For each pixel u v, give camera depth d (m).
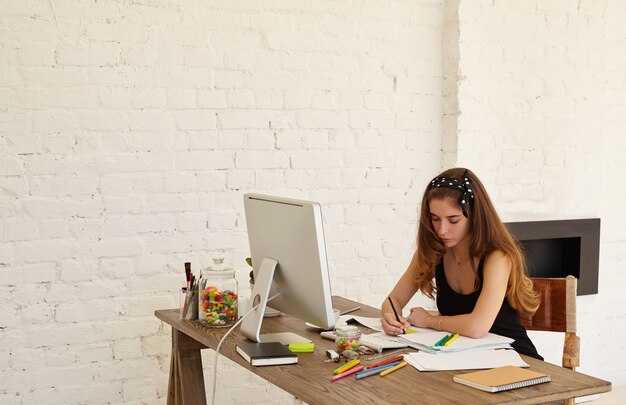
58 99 3.16
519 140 4.04
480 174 3.96
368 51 3.75
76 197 3.22
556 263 4.27
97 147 3.24
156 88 3.32
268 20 3.52
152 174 3.34
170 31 3.33
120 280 3.32
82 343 3.27
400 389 1.93
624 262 4.45
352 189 3.76
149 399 3.40
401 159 3.88
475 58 3.90
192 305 2.70
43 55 3.13
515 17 3.98
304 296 2.32
